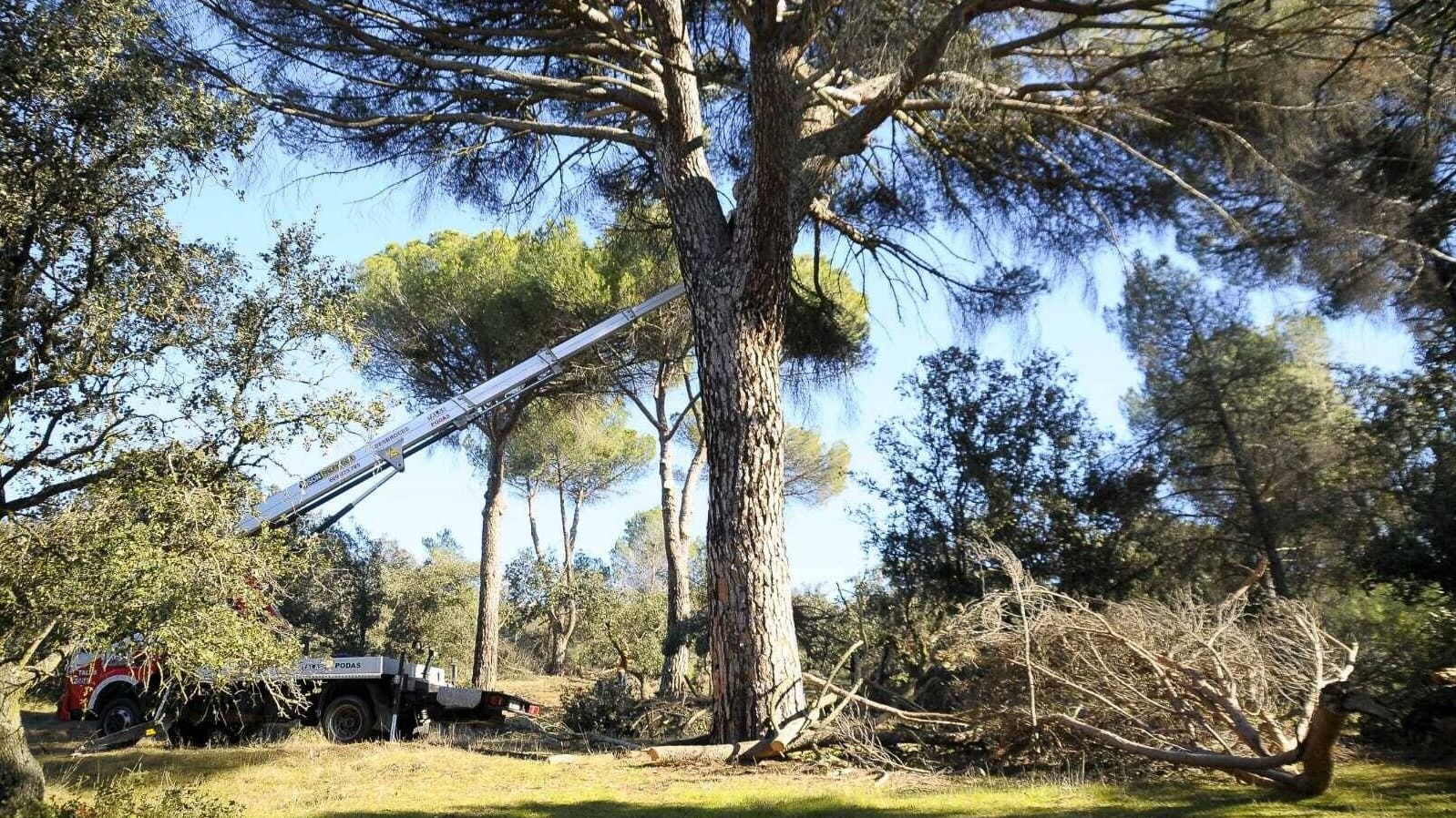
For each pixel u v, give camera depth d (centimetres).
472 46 1060
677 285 1447
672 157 1117
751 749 899
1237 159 1041
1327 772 591
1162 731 762
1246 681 741
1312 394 1382
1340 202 970
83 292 671
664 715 1299
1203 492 1417
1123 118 1113
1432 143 959
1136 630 800
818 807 658
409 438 1317
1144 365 1469
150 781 833
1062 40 1062
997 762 827
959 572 1338
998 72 1046
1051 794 664
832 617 1547
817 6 940
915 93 1154
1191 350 1403
